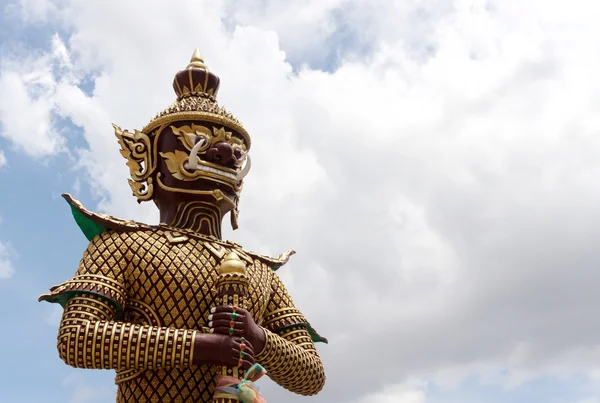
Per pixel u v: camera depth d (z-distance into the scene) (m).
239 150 9.74
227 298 8.39
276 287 9.92
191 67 10.46
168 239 8.98
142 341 7.95
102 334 7.93
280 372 8.97
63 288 8.33
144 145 9.83
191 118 9.62
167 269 8.70
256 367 8.15
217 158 9.52
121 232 8.99
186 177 9.41
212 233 9.59
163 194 9.62
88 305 8.23
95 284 8.38
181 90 10.40
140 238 8.91
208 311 8.72
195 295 8.70
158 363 7.95
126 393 8.51
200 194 9.45
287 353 8.93
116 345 7.91
